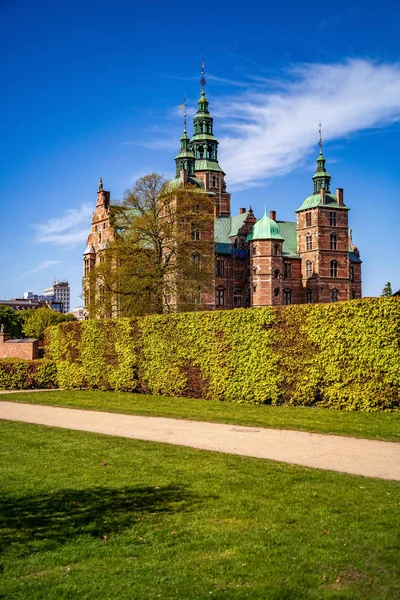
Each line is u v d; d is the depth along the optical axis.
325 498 11.51
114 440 18.80
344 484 12.45
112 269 54.53
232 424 21.98
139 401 30.75
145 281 51.78
